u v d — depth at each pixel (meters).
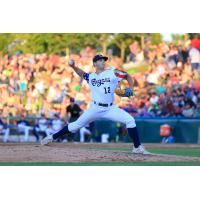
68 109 36.16
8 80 41.69
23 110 41.00
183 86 40.97
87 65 42.88
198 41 42.78
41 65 42.34
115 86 21.22
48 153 20.70
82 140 36.31
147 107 39.97
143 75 41.94
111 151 21.70
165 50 42.72
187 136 36.88
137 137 21.33
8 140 38.06
